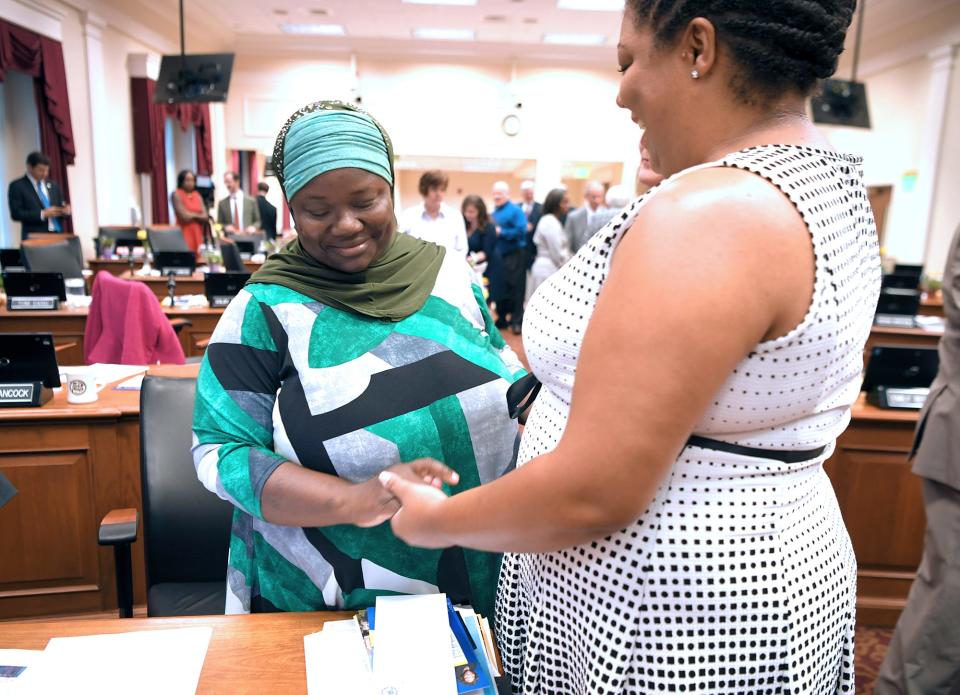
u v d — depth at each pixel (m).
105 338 2.75
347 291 0.98
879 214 8.72
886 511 2.22
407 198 15.92
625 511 0.50
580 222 6.22
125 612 1.51
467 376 1.01
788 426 0.58
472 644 0.83
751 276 0.48
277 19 8.93
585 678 0.63
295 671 0.83
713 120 0.57
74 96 6.94
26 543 1.97
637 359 0.48
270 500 0.87
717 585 0.59
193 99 6.93
